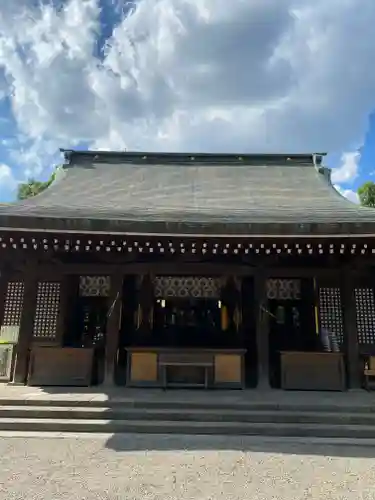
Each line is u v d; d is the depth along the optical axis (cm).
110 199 1205
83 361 1045
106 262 1091
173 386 1016
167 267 1085
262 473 569
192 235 938
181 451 655
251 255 1072
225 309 1171
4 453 641
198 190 1346
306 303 1153
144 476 553
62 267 1091
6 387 997
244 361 1071
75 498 485
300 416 785
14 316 1106
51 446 676
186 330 1166
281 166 1641
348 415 783
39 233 946
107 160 1650
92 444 688
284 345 1134
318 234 930
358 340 1065
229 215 992
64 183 1415
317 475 565
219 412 801
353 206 1137
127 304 1167
